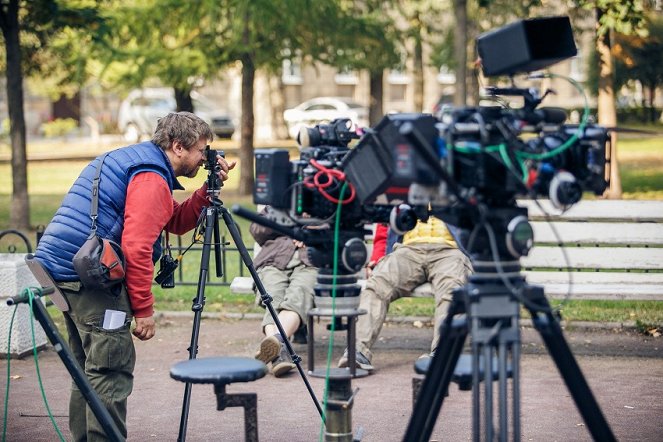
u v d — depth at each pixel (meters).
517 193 4.54
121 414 5.95
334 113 43.28
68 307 5.93
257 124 42.59
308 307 8.45
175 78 20.33
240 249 6.50
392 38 22.27
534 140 4.59
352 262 4.90
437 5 27.62
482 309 4.46
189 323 10.21
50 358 9.00
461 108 4.53
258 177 5.05
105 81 22.50
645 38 24.44
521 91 4.63
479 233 4.54
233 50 20.36
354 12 21.23
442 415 7.20
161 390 7.93
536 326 4.57
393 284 8.45
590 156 4.62
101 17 16.94
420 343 9.34
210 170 6.37
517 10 20.52
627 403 7.30
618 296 8.76
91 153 38.38
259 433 6.78
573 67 44.81
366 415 7.14
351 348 5.53
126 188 5.94
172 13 19.64
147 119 43.66
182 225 6.63
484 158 4.43
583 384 4.55
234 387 7.91
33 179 28.23
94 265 5.68
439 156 4.51
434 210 4.79
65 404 7.58
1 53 24.48
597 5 16.89
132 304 5.91
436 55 30.08
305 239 4.99
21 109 17.48
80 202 5.95
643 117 34.53
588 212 9.70
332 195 4.95
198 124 6.21
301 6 18.61
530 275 9.58
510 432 6.62
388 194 5.02
